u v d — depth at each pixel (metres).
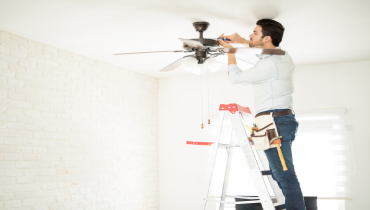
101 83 4.36
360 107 4.33
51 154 3.68
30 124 3.51
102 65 4.41
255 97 2.27
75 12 2.93
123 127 4.62
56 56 3.84
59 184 3.73
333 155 4.32
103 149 4.30
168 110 5.20
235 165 4.69
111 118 4.46
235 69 2.36
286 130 2.10
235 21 3.09
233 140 2.97
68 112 3.91
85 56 4.17
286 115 2.13
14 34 3.45
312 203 3.42
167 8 2.84
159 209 5.03
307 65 4.58
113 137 4.46
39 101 3.62
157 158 5.14
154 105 5.20
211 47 2.74
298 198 2.04
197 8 2.84
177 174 5.01
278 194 2.58
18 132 3.40
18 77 3.46
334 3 2.75
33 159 3.50
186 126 5.05
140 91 4.96
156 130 5.19
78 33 3.42
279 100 2.15
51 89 3.75
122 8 2.85
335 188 4.26
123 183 4.53
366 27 3.27
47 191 3.61
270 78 2.17
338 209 4.29
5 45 3.38
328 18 3.05
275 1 2.71
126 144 4.64
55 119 3.76
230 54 2.44
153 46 3.81
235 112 2.40
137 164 4.78
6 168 3.27
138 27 3.26
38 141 3.57
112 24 3.19
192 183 4.90
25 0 2.71
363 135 4.27
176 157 5.05
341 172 4.26
